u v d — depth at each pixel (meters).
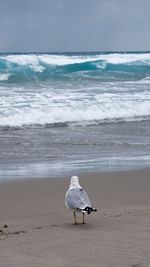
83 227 16.52
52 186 23.88
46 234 15.68
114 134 40.94
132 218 17.66
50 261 13.01
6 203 20.58
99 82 73.75
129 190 23.12
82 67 88.25
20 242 14.76
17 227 16.77
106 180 25.25
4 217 18.28
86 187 23.62
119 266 12.58
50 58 83.75
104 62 92.31
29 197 21.70
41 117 45.97
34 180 25.16
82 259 13.14
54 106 49.34
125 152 33.59
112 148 35.00
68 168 28.28
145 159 31.20
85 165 29.16
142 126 45.56
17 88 62.53
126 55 98.06
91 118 48.41
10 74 75.25
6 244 14.55
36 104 49.81
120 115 50.41
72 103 51.50
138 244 14.46
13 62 78.25
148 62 96.06
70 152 33.34
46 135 39.78
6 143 36.06
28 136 39.19
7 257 13.34
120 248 14.09
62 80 74.81
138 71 92.31
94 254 13.56
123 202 20.62
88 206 16.08
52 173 26.86
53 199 21.31
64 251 13.85
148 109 52.78
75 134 40.56
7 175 26.33
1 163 29.70
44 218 18.06
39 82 71.44
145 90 64.06
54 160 30.75
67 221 17.50
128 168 28.33
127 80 79.19
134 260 13.03
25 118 45.34
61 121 46.31
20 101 51.09
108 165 29.16
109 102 53.38
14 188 23.42
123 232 15.80
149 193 22.55
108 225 16.70
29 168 28.28
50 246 14.34
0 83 70.06
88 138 38.84
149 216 17.94
